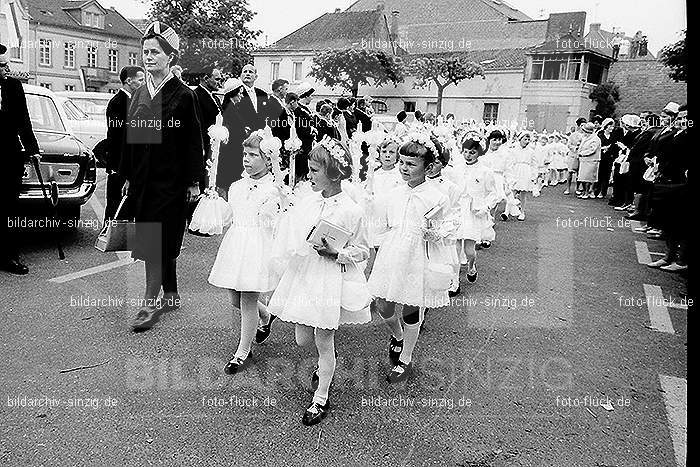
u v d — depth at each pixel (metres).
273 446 3.05
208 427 3.18
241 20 32.06
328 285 3.27
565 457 3.07
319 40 39.62
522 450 3.12
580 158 14.88
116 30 45.97
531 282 6.32
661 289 6.25
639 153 10.56
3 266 5.62
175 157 4.51
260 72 40.34
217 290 5.40
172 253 4.64
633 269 7.13
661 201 6.99
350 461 2.95
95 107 12.94
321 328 3.22
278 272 3.71
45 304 4.81
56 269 5.82
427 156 3.71
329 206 3.36
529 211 12.06
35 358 3.85
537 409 3.55
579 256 7.75
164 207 4.50
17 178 5.49
